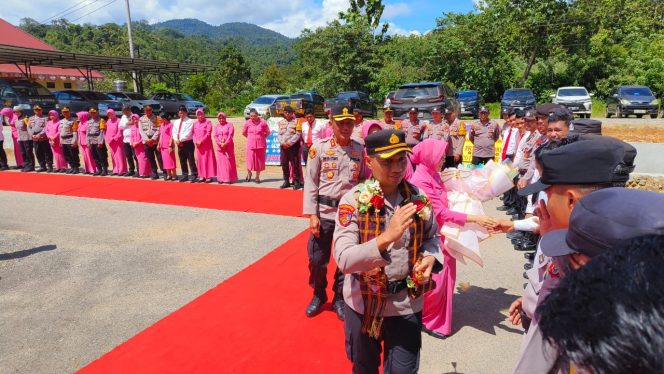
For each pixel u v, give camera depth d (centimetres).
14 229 704
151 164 1102
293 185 988
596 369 69
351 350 258
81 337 382
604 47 3033
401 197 235
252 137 1036
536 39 3078
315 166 393
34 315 424
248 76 5578
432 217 239
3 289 484
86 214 786
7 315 426
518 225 309
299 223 709
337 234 232
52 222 739
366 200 224
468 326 390
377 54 3388
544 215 179
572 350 72
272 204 835
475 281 481
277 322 397
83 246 616
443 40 3234
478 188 352
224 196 905
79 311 430
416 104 1437
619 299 68
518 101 2114
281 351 351
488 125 869
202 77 4000
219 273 512
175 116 2498
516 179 662
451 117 876
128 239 643
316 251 398
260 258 556
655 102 2139
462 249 342
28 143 1262
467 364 335
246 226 696
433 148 335
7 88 1945
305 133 972
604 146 147
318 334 375
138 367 335
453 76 3262
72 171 1242
